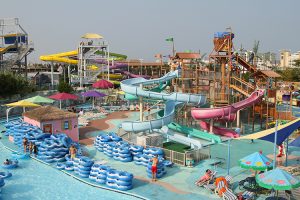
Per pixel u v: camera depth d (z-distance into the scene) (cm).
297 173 2133
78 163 2255
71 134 3111
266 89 4000
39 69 12562
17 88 5181
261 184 1591
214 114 3225
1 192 1947
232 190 1914
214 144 3094
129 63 11206
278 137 2097
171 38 5128
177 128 3400
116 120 4444
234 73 4538
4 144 3038
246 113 4356
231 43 3984
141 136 2767
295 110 5238
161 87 4372
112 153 2602
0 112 4550
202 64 5475
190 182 2081
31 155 2664
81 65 7756
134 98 3806
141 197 1869
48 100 4069
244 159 1900
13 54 7188
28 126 3075
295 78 10719
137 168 2359
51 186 2080
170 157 2462
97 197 1908
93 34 7881
